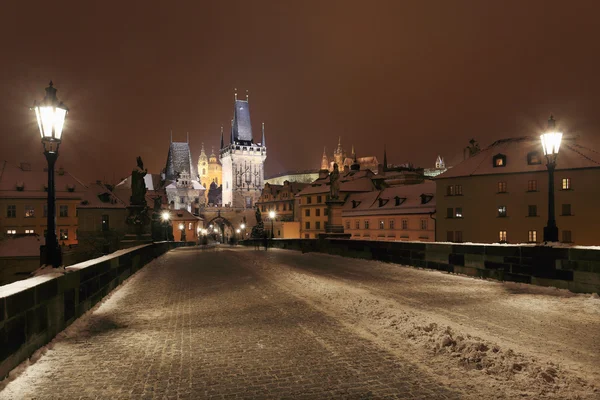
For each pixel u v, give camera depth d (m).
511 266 12.63
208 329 7.72
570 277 10.84
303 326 7.72
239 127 151.50
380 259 19.94
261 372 5.51
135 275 16.45
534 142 50.88
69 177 68.56
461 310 8.83
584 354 5.91
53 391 5.02
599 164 44.00
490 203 50.66
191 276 15.95
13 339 5.65
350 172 85.38
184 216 99.31
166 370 5.65
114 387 5.12
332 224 26.78
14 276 39.84
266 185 107.81
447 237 53.84
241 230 126.44
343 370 5.50
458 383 5.00
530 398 4.56
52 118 8.20
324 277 14.40
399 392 4.81
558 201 46.19
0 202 61.78
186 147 149.00
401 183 75.69
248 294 11.38
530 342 6.48
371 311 8.60
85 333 7.59
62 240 65.19
